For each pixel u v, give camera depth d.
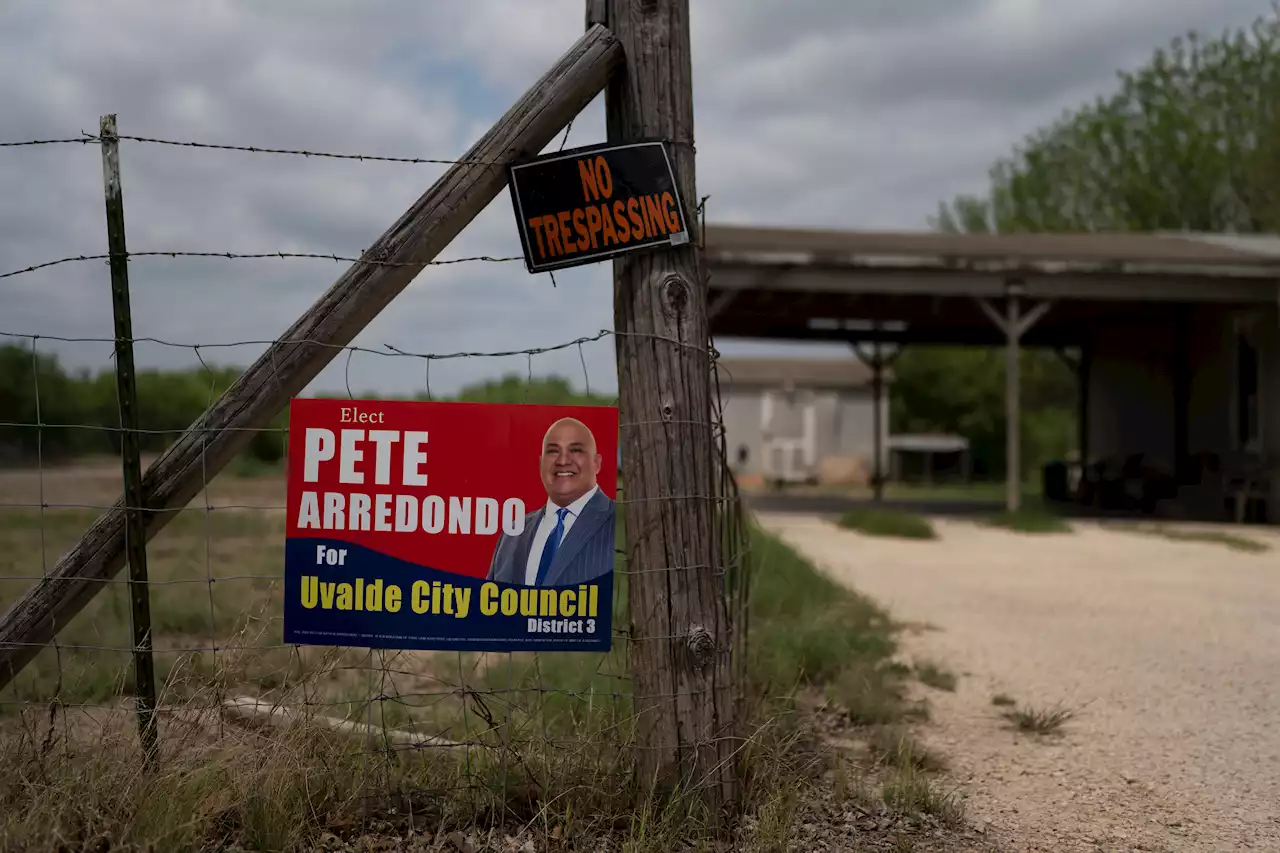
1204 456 21.41
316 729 3.61
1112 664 6.93
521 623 3.64
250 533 14.06
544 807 3.43
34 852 2.98
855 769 4.48
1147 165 40.09
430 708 4.85
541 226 3.55
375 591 3.61
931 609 9.10
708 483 3.67
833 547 14.24
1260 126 36.88
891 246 18.88
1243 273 18.92
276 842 3.18
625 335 3.65
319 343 3.56
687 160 3.63
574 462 3.64
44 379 21.36
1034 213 43.41
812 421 44.88
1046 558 13.27
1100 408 26.89
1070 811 4.11
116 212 3.50
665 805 3.58
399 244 3.56
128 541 3.54
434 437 3.61
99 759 3.36
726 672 3.71
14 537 12.52
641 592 3.65
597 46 3.59
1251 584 10.95
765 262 18.06
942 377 47.38
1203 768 4.71
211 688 3.57
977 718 5.55
